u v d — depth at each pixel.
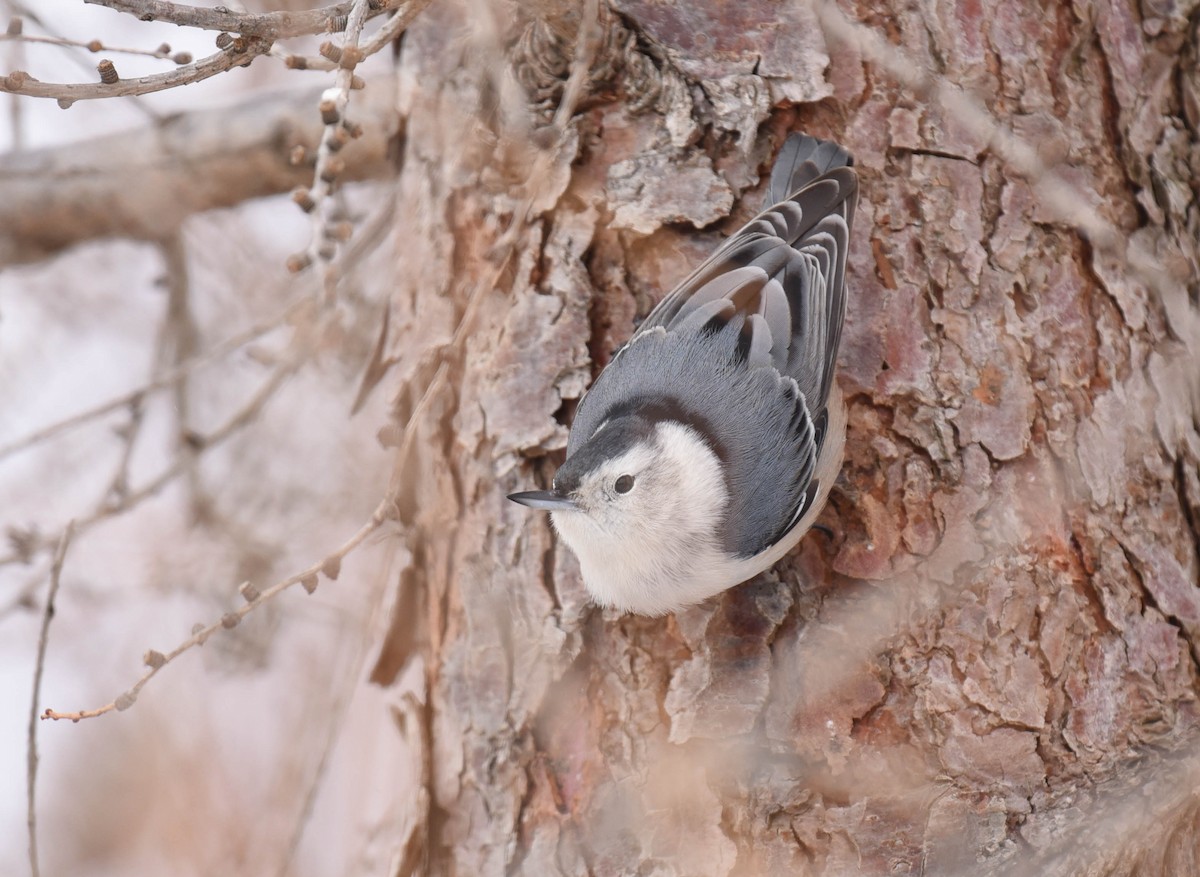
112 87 5.70
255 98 10.12
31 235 10.54
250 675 11.06
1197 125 8.36
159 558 10.79
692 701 7.55
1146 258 7.93
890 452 7.68
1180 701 7.34
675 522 7.24
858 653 7.41
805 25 7.96
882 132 7.92
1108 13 8.20
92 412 9.05
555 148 7.56
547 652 7.80
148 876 10.56
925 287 7.79
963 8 7.99
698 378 7.52
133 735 11.25
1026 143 7.85
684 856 7.34
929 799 7.18
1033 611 7.35
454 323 8.41
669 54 7.93
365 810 10.48
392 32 6.14
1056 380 7.66
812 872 7.20
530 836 7.67
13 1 9.16
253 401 9.39
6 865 11.04
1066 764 7.20
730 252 7.68
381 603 9.22
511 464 8.05
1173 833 7.01
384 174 10.06
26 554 9.26
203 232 11.20
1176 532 7.65
